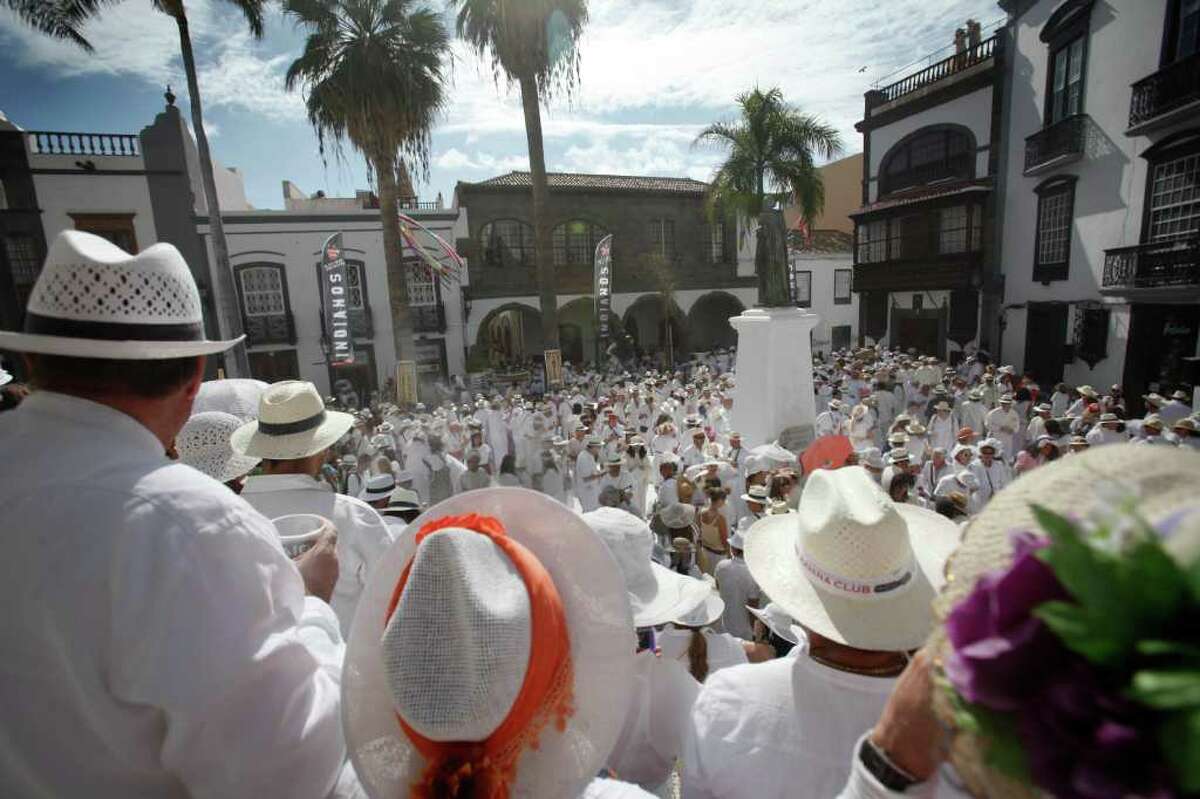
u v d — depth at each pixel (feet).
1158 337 48.73
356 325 81.87
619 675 4.28
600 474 32.58
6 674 3.43
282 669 3.71
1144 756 1.70
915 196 79.36
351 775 4.24
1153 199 48.49
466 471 34.32
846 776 5.21
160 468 3.84
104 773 3.58
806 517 6.15
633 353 96.94
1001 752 2.06
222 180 95.50
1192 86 42.42
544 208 62.23
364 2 53.57
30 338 3.85
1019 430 36.88
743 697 5.76
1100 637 1.79
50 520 3.49
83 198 71.67
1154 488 2.35
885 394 44.78
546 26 58.13
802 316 32.71
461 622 3.53
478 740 3.52
